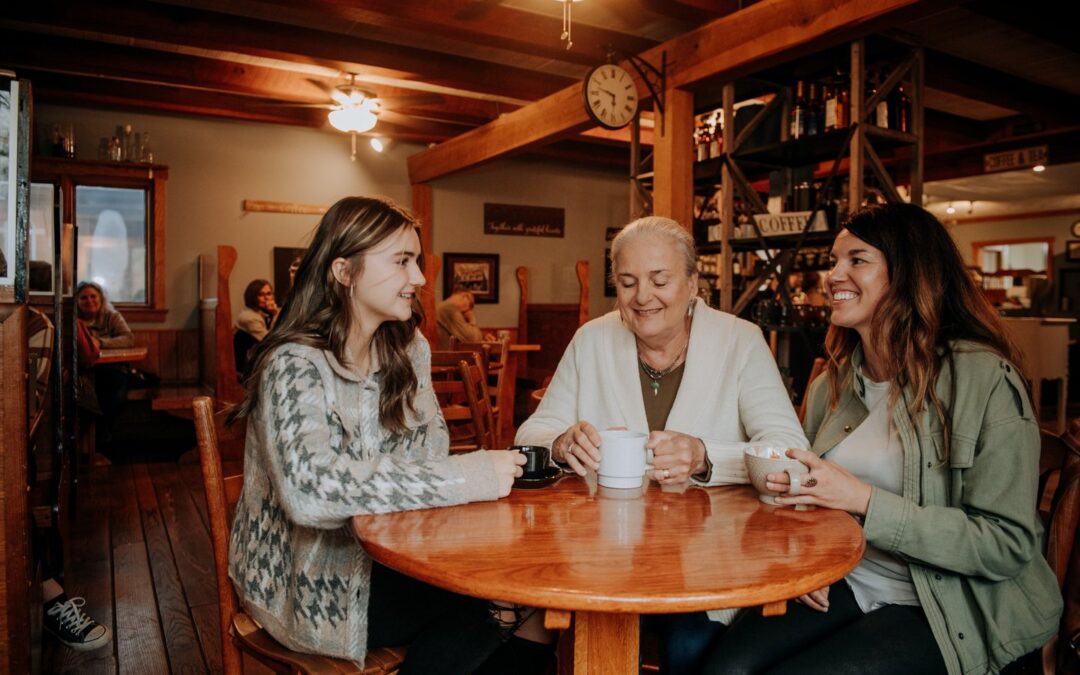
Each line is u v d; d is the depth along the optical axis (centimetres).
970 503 139
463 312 795
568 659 118
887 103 463
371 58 574
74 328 378
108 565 346
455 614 139
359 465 128
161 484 506
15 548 179
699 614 157
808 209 478
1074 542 143
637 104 502
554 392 200
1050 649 144
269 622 141
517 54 607
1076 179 1026
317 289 146
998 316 154
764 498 140
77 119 713
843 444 162
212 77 625
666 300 170
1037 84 648
